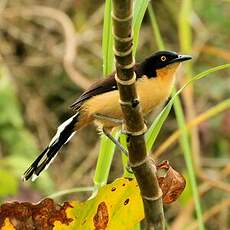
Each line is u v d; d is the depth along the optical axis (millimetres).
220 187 11312
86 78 15680
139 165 5152
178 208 14008
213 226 14180
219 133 14164
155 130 6094
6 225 5832
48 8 15906
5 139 14328
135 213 5859
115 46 4590
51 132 16141
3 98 14469
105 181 6641
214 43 15953
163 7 16938
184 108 13039
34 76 16391
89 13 16875
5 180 10633
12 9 16250
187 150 7395
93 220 5898
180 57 6840
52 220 5883
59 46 16453
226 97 15320
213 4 15969
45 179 12930
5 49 16359
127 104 4867
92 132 15984
